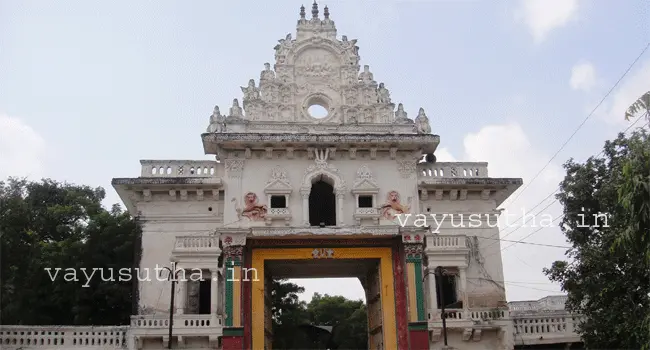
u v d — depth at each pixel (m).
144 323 24.55
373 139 27.58
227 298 25.03
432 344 25.81
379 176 27.95
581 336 23.97
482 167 29.11
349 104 29.17
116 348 23.80
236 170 27.39
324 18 31.00
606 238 22.03
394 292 26.41
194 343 24.84
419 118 28.94
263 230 25.78
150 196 27.53
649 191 15.45
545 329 25.97
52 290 30.98
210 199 27.75
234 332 24.62
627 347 21.36
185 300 25.78
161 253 26.89
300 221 26.94
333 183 27.56
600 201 22.52
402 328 25.84
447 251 26.56
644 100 14.70
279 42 30.00
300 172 27.69
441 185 28.19
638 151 16.42
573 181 25.00
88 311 30.73
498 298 27.42
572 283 23.88
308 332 55.66
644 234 16.00
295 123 28.41
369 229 26.16
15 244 30.73
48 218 34.97
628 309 21.34
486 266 27.81
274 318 46.81
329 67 29.92
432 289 26.22
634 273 21.59
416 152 28.30
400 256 26.88
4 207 31.34
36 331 23.47
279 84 29.12
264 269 26.66
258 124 28.20
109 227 32.06
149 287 26.36
